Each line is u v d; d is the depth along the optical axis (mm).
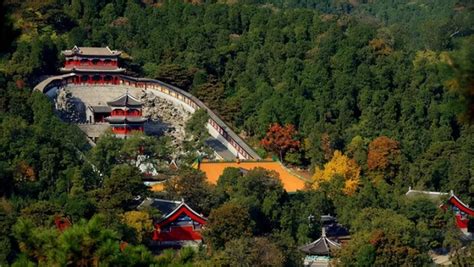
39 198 152375
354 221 159375
